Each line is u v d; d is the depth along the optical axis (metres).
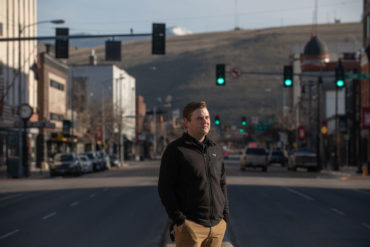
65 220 15.68
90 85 97.94
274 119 102.56
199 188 5.35
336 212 17.22
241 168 51.75
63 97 72.44
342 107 79.88
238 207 18.62
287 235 12.66
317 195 23.52
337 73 31.95
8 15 51.72
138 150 126.50
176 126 155.88
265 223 14.69
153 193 24.78
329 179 36.75
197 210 5.34
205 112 5.52
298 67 117.94
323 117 80.50
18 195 25.30
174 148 5.41
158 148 141.88
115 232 13.25
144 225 14.45
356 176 40.16
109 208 18.72
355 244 11.48
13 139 53.66
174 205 5.29
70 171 43.91
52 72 66.94
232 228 13.77
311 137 81.50
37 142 62.22
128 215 16.66
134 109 121.50
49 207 19.38
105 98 97.06
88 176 45.34
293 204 19.66
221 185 5.68
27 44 57.50
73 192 26.39
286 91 125.94
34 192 27.03
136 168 63.88
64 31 25.72
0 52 49.69
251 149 50.25
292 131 88.00
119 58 26.02
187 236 5.34
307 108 90.44
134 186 29.86
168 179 5.36
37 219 16.02
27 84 57.88
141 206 19.20
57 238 12.45
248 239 12.09
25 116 42.62
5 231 13.62
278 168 61.69
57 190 28.12
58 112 69.81
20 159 42.16
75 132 70.19
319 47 108.69
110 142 82.06
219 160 5.58
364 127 45.34
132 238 12.32
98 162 56.47
